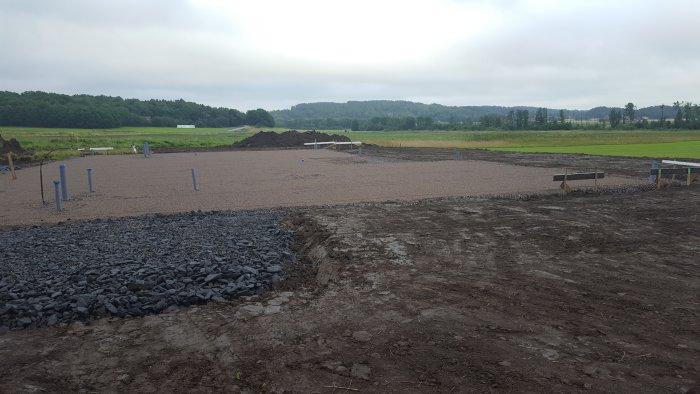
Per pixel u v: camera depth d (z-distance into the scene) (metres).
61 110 122.38
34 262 8.67
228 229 11.55
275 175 24.58
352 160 34.22
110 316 6.50
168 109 170.00
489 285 7.38
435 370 4.78
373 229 11.30
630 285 7.36
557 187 18.72
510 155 37.22
